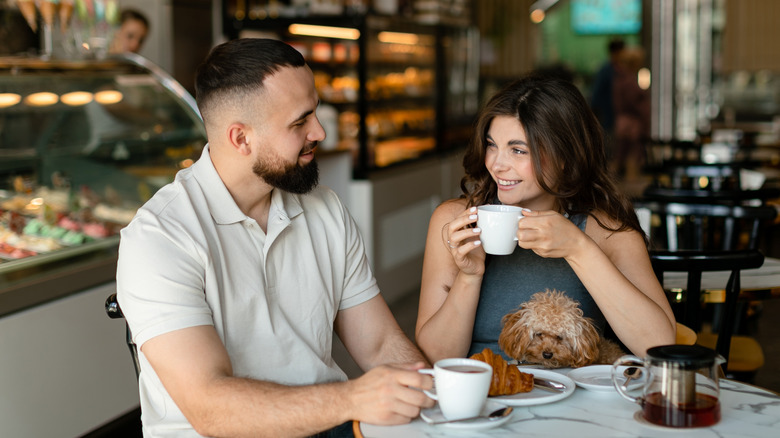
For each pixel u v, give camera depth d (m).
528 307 1.54
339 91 4.64
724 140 7.59
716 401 1.23
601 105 8.79
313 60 4.72
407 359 1.69
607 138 1.85
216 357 1.37
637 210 2.51
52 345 2.46
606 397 1.37
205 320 1.40
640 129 8.75
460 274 1.69
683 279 2.44
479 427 1.21
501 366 1.36
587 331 1.50
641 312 1.54
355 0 4.89
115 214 3.03
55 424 2.47
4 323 2.29
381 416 1.25
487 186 1.86
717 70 10.24
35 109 2.88
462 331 1.71
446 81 5.89
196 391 1.33
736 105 10.12
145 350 1.38
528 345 1.51
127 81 3.18
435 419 1.25
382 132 4.86
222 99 1.46
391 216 4.92
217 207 1.50
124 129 3.15
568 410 1.31
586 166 1.75
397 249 5.04
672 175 4.68
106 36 3.45
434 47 5.62
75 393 2.55
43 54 3.41
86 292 2.63
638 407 1.32
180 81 5.40
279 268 1.56
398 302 4.93
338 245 1.69
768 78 9.92
